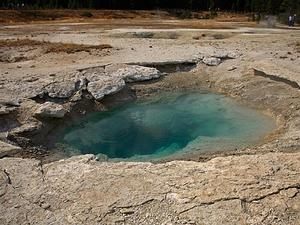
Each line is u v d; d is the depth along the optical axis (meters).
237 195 9.77
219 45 27.19
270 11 57.22
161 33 32.81
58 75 19.12
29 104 16.27
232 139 15.38
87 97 18.34
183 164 11.46
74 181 10.59
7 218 9.27
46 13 48.88
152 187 10.20
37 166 11.51
